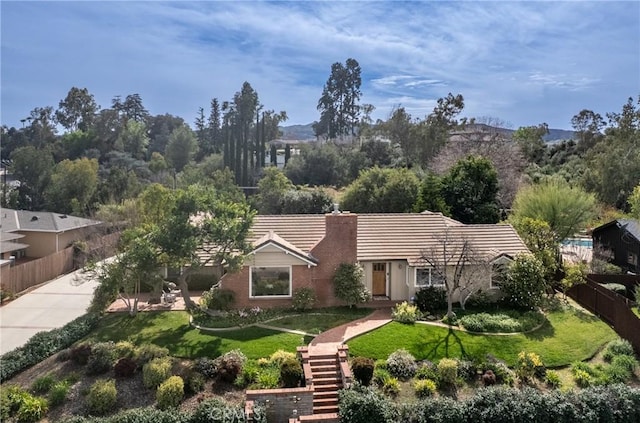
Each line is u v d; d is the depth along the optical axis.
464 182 44.25
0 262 31.09
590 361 21.97
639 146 60.41
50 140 91.69
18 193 61.62
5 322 26.89
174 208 24.55
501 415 17.61
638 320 23.34
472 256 26.25
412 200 47.38
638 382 20.62
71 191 57.44
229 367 19.22
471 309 26.91
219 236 24.11
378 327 23.98
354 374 19.64
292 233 30.31
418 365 20.69
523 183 54.09
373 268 28.73
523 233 32.28
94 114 103.06
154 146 104.44
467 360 21.00
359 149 73.94
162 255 24.34
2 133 92.25
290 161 72.19
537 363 20.52
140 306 27.34
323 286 27.25
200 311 25.78
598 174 56.03
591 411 17.97
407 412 17.58
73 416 17.19
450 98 72.94
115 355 20.19
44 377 19.14
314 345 21.80
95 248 35.38
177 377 18.55
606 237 38.06
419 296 26.95
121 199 56.38
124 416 16.66
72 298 31.56
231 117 83.38
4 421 17.03
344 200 49.50
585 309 28.12
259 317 25.14
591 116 79.12
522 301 26.66
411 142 77.00
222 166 78.44
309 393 18.23
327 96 103.12
